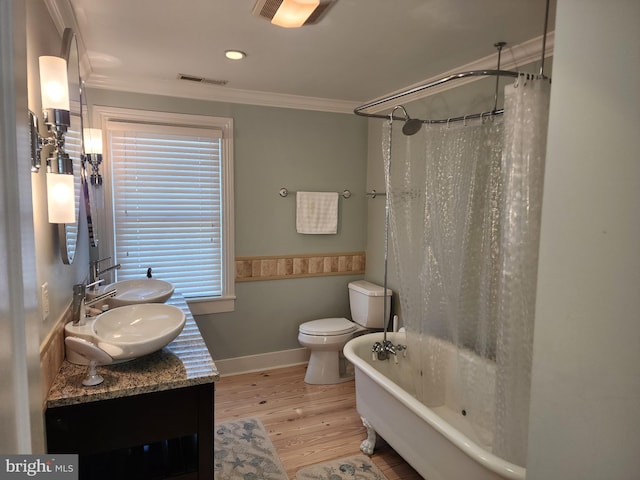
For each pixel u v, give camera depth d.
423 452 1.90
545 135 1.74
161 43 2.21
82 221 2.35
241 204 3.34
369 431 2.39
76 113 2.03
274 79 2.86
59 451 1.42
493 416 2.10
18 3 0.75
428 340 2.58
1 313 0.65
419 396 2.61
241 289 3.42
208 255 3.31
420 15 1.83
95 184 2.60
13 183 0.70
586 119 0.67
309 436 2.56
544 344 0.75
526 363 1.82
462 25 1.94
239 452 2.38
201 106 3.13
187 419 1.57
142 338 1.79
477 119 2.26
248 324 3.47
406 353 2.67
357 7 1.76
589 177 0.66
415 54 2.33
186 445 1.76
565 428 0.71
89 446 1.45
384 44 2.18
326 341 3.19
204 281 3.32
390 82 2.91
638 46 0.59
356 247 3.80
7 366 0.68
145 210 3.08
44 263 1.43
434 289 2.52
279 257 3.51
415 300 2.61
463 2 1.71
